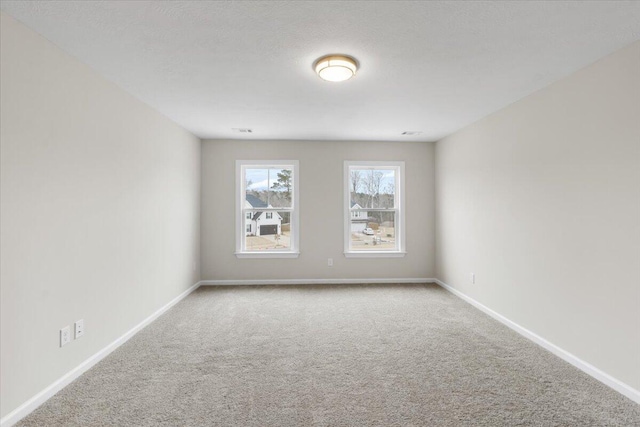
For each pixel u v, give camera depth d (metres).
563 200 2.51
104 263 2.53
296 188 4.84
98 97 2.45
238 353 2.60
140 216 3.08
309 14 1.72
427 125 3.99
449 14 1.72
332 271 4.90
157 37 1.96
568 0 1.60
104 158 2.53
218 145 4.76
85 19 1.76
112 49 2.10
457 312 3.60
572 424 1.75
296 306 3.80
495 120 3.41
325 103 3.17
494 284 3.43
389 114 3.53
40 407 1.89
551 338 2.63
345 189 4.88
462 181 4.12
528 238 2.90
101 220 2.49
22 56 1.80
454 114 3.53
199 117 3.64
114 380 2.18
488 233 3.54
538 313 2.78
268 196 4.92
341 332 3.03
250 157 4.80
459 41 2.00
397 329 3.11
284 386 2.12
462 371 2.31
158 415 1.82
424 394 2.03
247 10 1.68
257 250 4.90
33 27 1.83
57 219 2.05
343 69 2.23
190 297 4.15
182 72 2.46
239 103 3.16
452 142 4.39
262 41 2.01
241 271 4.82
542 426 1.73
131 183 2.92
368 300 4.05
